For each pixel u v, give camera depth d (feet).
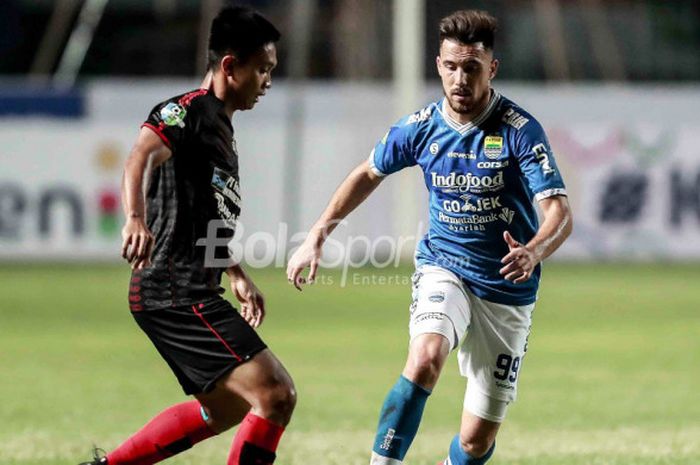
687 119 260.21
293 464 81.41
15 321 175.73
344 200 71.15
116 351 148.36
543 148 66.44
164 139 59.82
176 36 341.41
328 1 331.16
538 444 90.17
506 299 68.90
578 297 207.82
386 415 64.28
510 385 70.28
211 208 61.52
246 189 255.91
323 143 259.60
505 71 334.24
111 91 253.65
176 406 66.13
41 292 210.18
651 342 157.28
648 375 129.80
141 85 256.73
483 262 69.21
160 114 60.29
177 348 61.31
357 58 323.78
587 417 103.81
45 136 252.01
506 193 68.18
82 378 127.13
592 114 258.98
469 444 71.15
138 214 57.52
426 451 88.48
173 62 336.70
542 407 109.19
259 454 60.08
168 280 61.16
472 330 69.82
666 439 92.27
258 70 62.69
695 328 171.12
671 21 351.46
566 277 239.09
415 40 255.50
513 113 67.67
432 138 69.00
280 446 88.69
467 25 65.46
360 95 260.83
